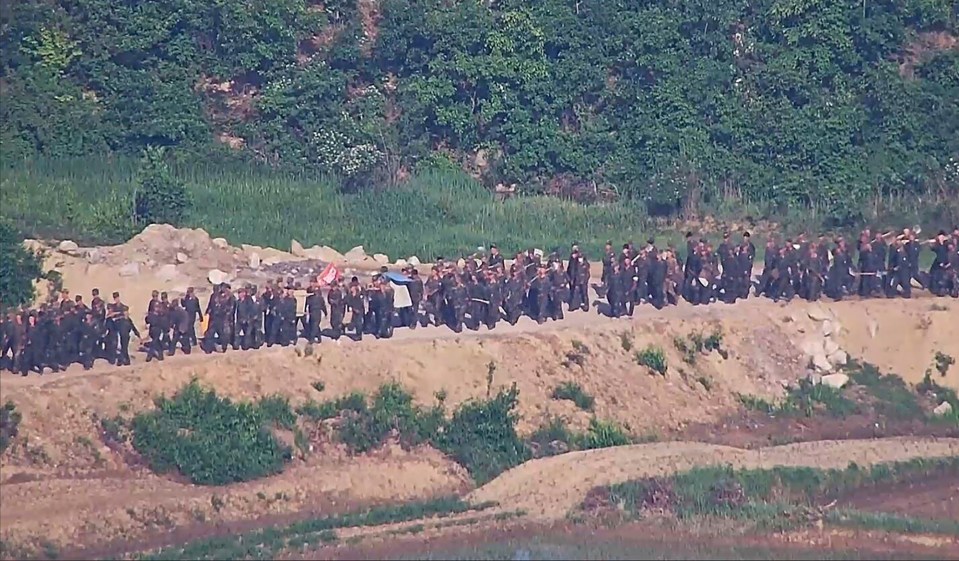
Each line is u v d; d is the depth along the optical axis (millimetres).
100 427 186750
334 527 175750
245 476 185625
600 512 181375
